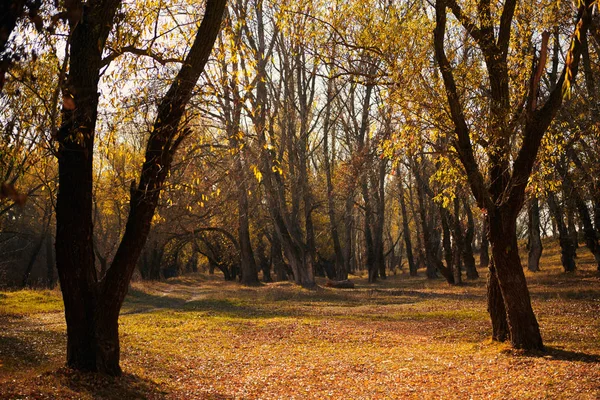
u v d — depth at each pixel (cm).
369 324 2125
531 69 1387
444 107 1351
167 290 4206
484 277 4506
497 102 1331
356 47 1434
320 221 6012
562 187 2778
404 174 5038
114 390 964
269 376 1282
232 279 6738
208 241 6228
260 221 5544
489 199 1334
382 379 1233
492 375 1181
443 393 1078
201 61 1047
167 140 1044
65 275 1005
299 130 4684
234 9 3011
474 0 1376
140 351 1477
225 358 1484
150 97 1059
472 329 1870
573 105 2034
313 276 4431
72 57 947
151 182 1041
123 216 4247
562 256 3716
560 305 2289
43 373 984
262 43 4044
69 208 993
